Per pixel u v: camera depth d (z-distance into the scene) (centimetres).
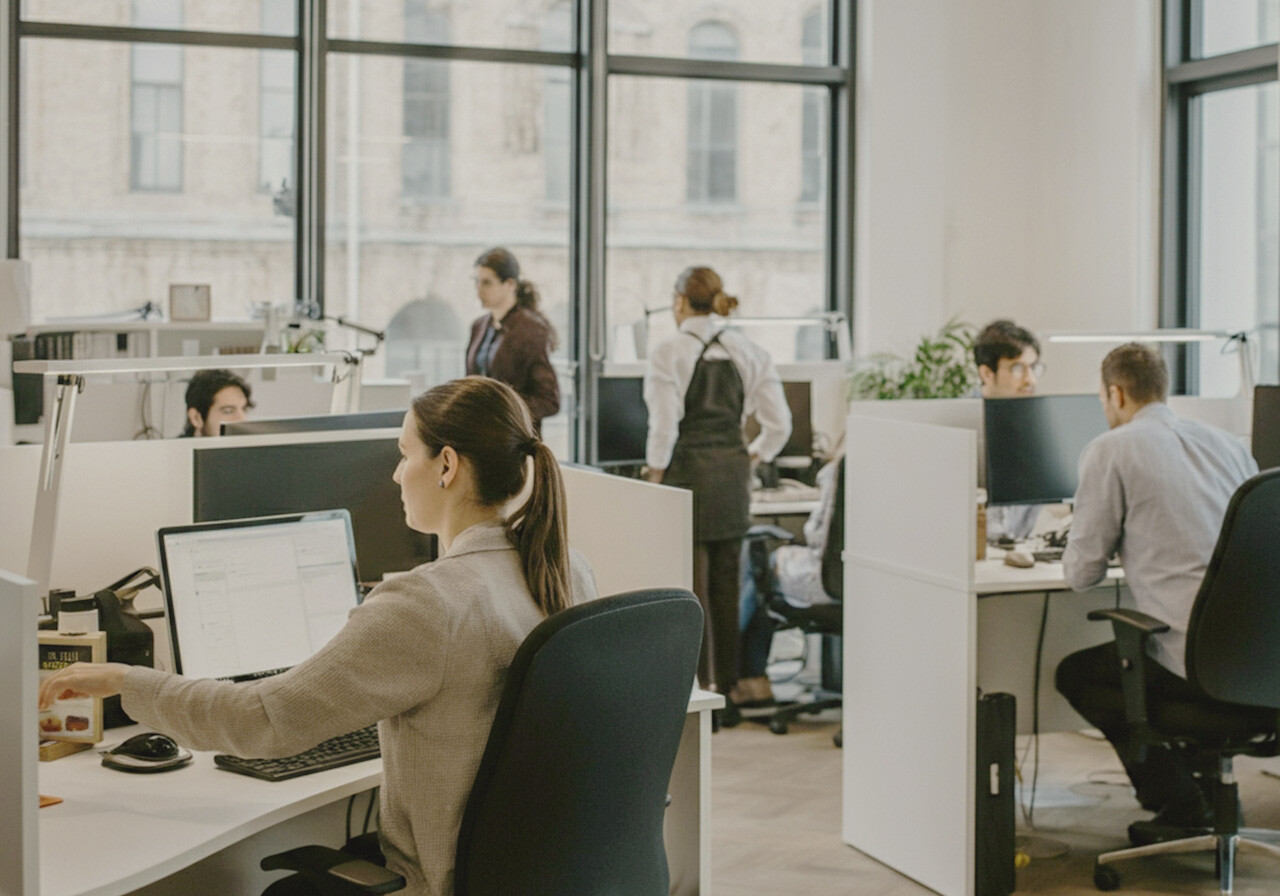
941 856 303
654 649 169
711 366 427
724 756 411
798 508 468
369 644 162
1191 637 275
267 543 222
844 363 548
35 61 526
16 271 449
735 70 581
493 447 175
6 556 223
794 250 600
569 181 581
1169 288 529
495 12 566
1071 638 367
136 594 228
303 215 552
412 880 167
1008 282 584
